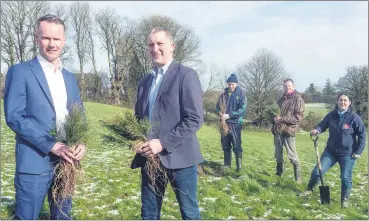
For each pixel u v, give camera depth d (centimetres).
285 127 742
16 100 309
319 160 639
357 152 607
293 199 638
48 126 320
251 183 707
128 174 788
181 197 336
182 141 320
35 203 318
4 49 2969
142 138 338
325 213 577
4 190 610
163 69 340
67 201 352
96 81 3366
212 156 1048
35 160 316
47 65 330
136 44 3042
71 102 348
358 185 800
